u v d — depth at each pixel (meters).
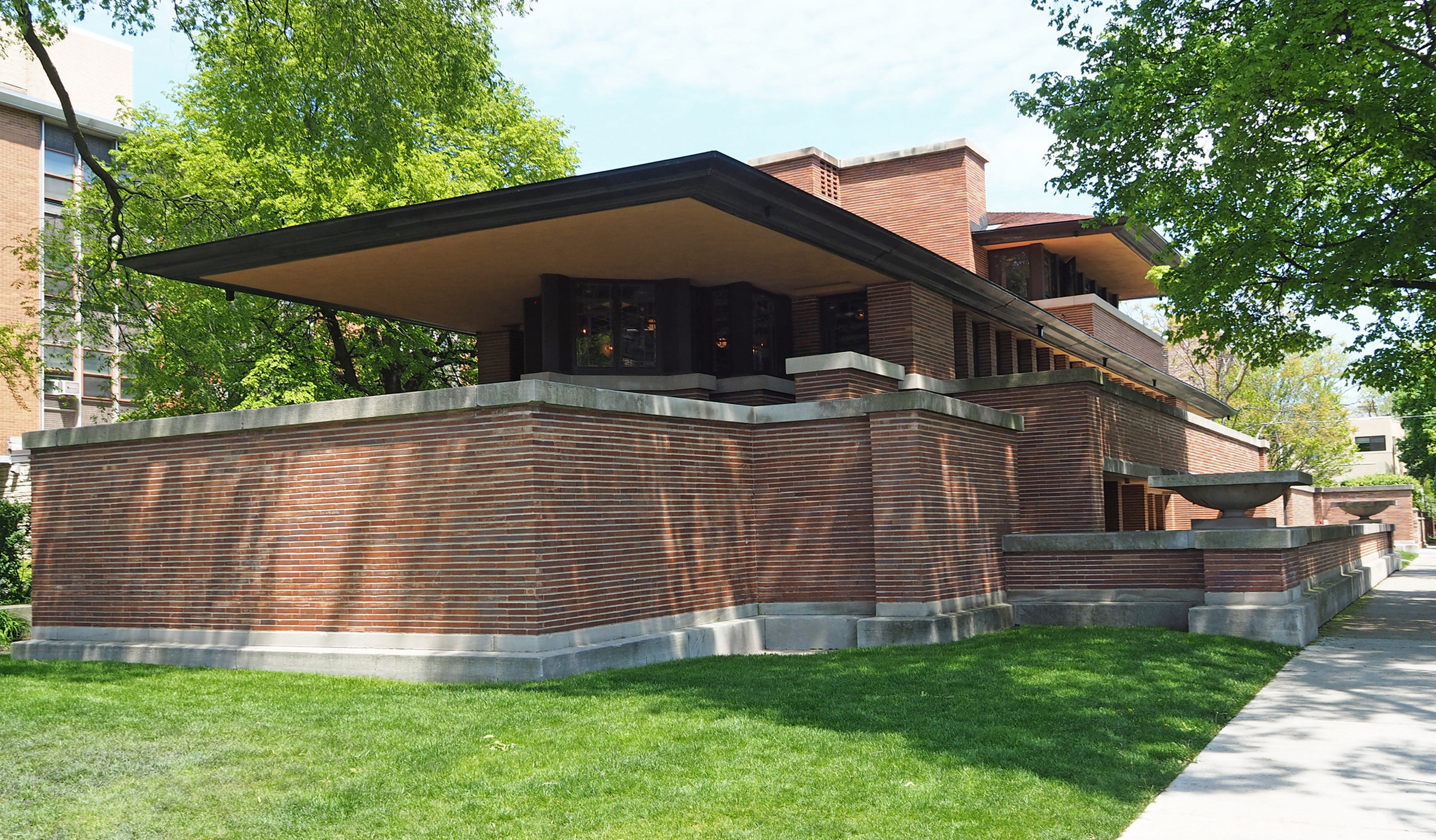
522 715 8.82
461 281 18.56
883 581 13.45
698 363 18.97
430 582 11.32
